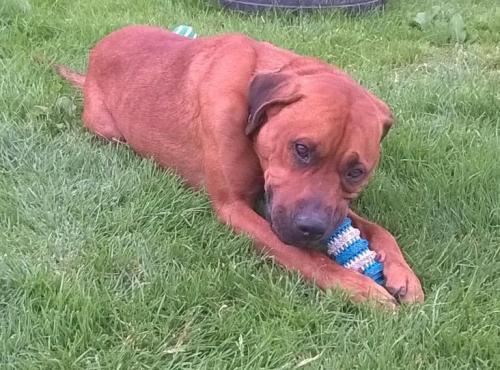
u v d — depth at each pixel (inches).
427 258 40.7
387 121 39.7
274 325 34.5
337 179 37.0
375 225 41.4
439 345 33.7
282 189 37.3
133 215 41.8
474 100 58.0
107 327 34.2
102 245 39.2
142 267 38.0
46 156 46.9
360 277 37.1
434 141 51.7
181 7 74.7
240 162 41.1
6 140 47.9
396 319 35.1
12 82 54.8
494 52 71.9
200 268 37.9
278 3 74.3
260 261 39.2
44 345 32.7
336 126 36.6
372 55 68.3
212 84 42.6
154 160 47.2
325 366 32.3
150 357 32.6
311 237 36.2
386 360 32.4
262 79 39.6
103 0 73.2
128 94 48.3
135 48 49.7
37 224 40.8
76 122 52.4
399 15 78.2
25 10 67.0
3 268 36.3
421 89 59.8
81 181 44.6
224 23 71.3
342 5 75.9
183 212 42.4
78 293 34.9
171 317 34.5
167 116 45.7
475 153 49.9
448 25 74.7
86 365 31.9
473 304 36.4
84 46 63.4
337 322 35.5
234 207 41.6
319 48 67.8
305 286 37.8
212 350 33.5
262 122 39.3
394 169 48.9
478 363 33.3
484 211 44.5
